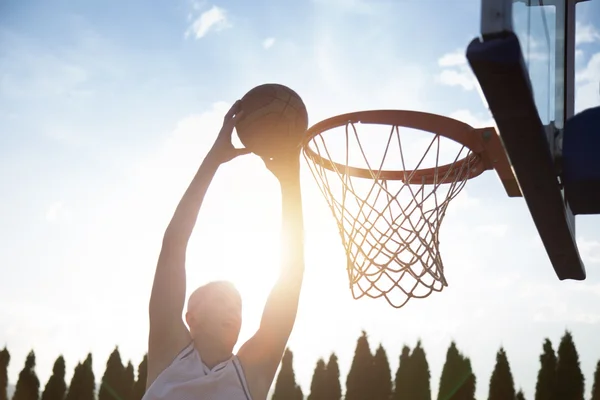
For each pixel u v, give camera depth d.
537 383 13.98
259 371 2.35
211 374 2.21
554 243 3.22
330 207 4.36
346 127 3.98
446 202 4.11
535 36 2.45
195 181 2.49
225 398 2.20
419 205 4.18
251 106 2.85
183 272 2.35
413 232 4.18
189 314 2.33
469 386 14.16
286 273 2.54
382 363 14.72
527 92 2.07
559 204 2.75
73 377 16.00
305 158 4.38
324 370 15.05
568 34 3.56
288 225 2.66
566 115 3.40
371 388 14.58
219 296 2.31
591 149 2.62
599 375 13.63
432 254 4.11
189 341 2.29
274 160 2.86
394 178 4.28
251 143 2.84
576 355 13.84
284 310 2.45
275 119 2.83
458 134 3.75
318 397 14.84
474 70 2.00
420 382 14.38
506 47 1.93
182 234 2.37
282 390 14.96
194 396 2.17
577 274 3.69
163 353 2.26
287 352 15.21
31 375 16.11
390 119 3.86
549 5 3.02
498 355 14.19
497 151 3.72
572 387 13.64
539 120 2.22
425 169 4.24
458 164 4.10
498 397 13.94
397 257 4.16
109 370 15.77
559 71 3.22
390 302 4.07
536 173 2.51
